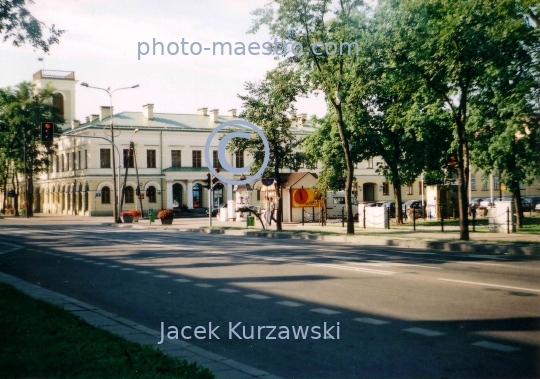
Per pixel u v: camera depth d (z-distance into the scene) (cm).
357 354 632
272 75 2714
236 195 4662
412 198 7562
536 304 894
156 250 2042
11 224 4512
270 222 3766
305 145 3906
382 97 3450
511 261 1559
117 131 5488
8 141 3491
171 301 984
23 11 1512
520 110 2197
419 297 966
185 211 5575
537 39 1973
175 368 547
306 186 4375
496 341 673
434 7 2033
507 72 2170
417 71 2133
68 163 5769
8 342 647
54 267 1541
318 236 2712
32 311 840
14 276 1356
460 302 916
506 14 1942
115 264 1591
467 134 2978
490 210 2678
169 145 5575
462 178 2209
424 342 674
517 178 2891
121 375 524
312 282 1162
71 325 750
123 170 5488
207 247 2169
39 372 539
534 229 2811
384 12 2141
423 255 1761
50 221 5022
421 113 3306
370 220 3347
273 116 2942
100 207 5497
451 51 2034
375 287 1083
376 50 2205
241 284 1159
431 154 3609
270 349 664
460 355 618
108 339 670
